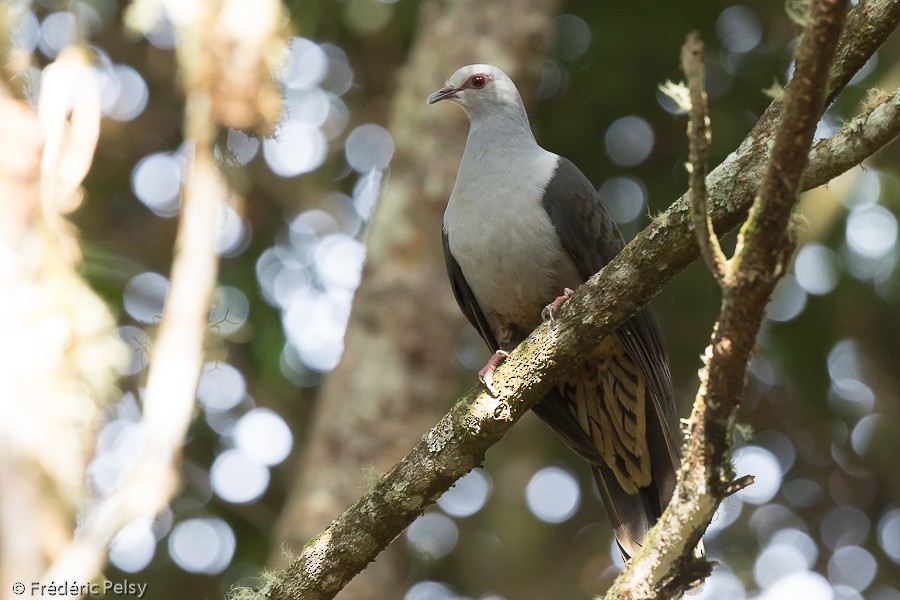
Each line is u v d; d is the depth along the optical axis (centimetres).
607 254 862
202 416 1288
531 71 1200
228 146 547
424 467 649
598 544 1431
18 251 511
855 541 1492
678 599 541
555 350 625
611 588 529
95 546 458
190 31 538
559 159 880
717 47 1317
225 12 540
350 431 1089
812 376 1365
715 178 573
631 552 796
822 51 427
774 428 1475
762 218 455
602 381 832
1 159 518
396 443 1091
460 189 878
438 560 1423
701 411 502
